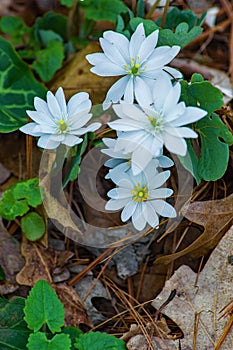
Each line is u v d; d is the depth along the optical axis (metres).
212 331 0.51
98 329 0.52
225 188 0.53
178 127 0.47
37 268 0.53
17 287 0.53
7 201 0.53
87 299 0.53
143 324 0.51
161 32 0.51
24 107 0.56
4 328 0.50
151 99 0.49
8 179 0.56
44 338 0.49
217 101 0.49
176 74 0.50
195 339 0.51
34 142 0.56
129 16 0.56
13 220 0.55
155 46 0.50
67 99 0.56
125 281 0.53
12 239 0.54
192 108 0.47
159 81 0.48
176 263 0.53
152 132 0.47
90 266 0.53
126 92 0.49
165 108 0.47
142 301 0.53
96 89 0.56
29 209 0.54
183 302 0.51
